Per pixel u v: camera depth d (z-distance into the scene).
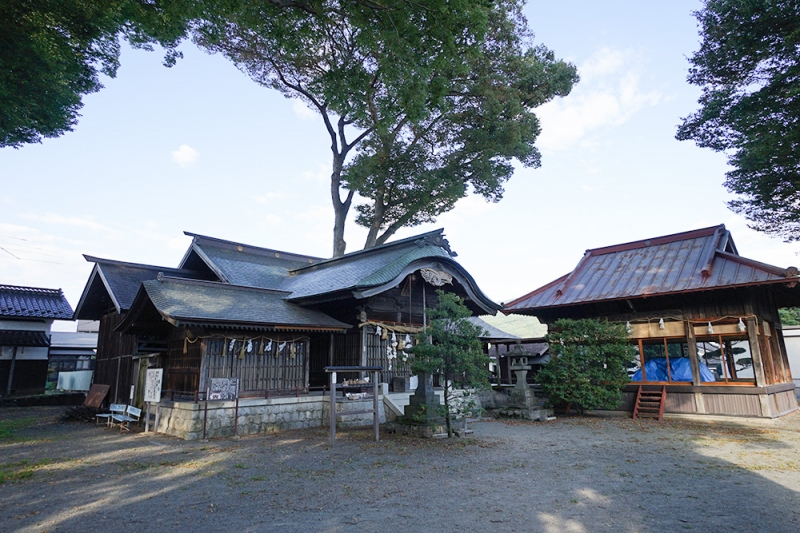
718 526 5.24
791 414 15.11
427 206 25.67
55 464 8.70
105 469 8.27
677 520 5.44
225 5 9.61
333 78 13.12
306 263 24.83
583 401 14.99
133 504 6.23
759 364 13.85
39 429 13.86
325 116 25.58
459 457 9.04
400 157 23.05
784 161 15.30
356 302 15.73
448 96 22.11
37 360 24.66
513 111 21.05
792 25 14.27
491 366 25.52
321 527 5.31
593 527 5.23
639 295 15.31
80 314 21.11
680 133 17.69
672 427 13.00
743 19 14.99
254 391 12.95
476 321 25.11
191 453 9.63
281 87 23.33
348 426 13.62
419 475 7.65
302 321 14.03
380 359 15.85
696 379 14.95
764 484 6.94
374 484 7.11
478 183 24.77
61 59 9.48
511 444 10.45
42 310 25.25
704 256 15.85
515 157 23.44
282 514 5.78
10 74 9.16
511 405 15.78
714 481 7.16
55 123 10.79
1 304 24.61
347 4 10.24
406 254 15.97
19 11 8.36
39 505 6.20
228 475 7.76
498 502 6.16
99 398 16.23
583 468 8.12
